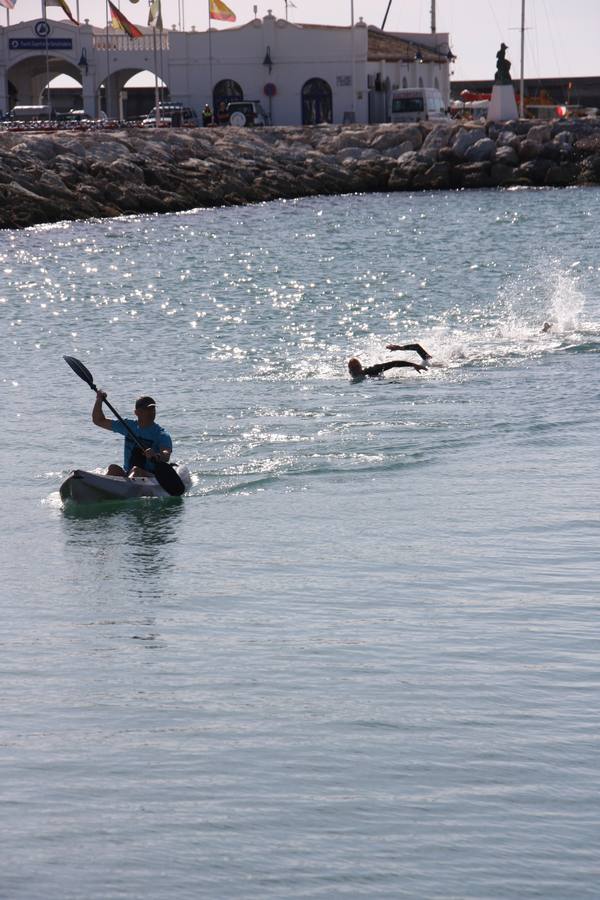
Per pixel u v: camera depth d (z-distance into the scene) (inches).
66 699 477.7
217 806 377.7
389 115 5885.8
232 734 437.1
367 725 442.3
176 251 2864.2
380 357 1483.8
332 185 4808.1
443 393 1243.2
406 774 399.2
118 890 328.8
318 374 1386.6
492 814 369.7
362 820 366.6
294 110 5757.9
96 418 933.8
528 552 689.0
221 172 4498.0
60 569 695.7
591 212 3649.1
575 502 804.0
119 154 4357.8
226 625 576.1
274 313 1887.3
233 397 1259.2
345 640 545.3
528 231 3161.9
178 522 807.1
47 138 4274.1
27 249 2938.0
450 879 333.1
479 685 481.7
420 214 3786.9
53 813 374.3
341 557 697.0
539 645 529.7
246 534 765.3
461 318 1797.5
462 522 764.6
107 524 808.3
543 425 1073.5
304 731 437.7
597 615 571.2
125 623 584.4
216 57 5748.0
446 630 555.2
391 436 1053.8
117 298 2096.5
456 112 6530.5
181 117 5620.1
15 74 6166.3
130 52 5767.7
